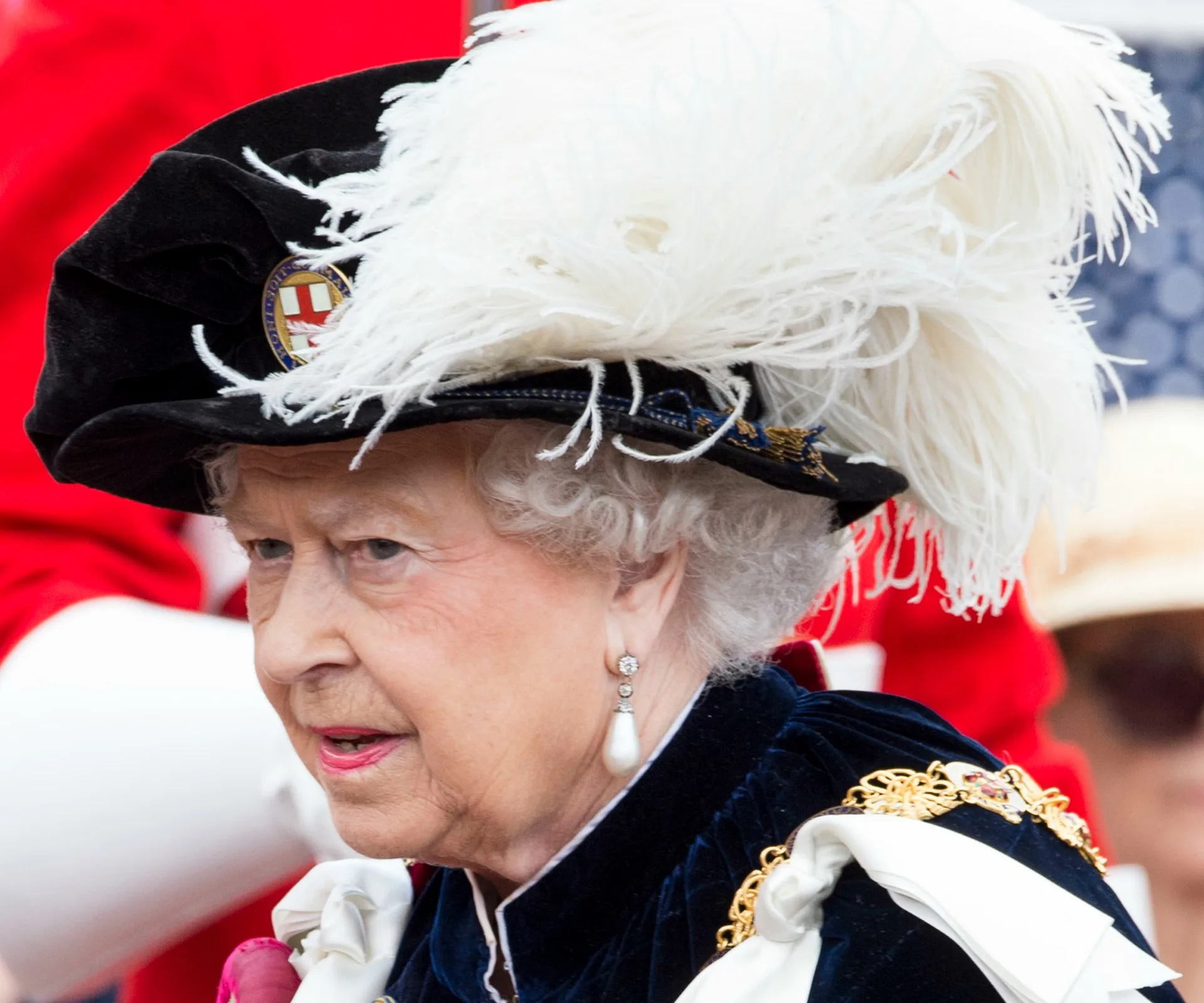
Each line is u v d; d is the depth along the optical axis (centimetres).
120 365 557
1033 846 529
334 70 900
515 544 538
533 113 518
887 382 579
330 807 570
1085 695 1171
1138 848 1169
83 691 808
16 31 881
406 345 496
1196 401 1438
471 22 556
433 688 536
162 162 525
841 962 504
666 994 529
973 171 562
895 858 500
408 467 531
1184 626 1159
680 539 554
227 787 796
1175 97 1402
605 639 550
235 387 541
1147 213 567
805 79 520
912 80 521
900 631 993
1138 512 1166
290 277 532
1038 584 1177
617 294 502
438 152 524
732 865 545
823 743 567
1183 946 1163
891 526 707
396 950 652
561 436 527
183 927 834
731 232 506
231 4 877
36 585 838
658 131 501
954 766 550
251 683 816
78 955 818
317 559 551
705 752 568
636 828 561
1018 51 536
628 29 537
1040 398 574
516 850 569
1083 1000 476
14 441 838
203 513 662
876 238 526
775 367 566
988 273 558
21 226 840
